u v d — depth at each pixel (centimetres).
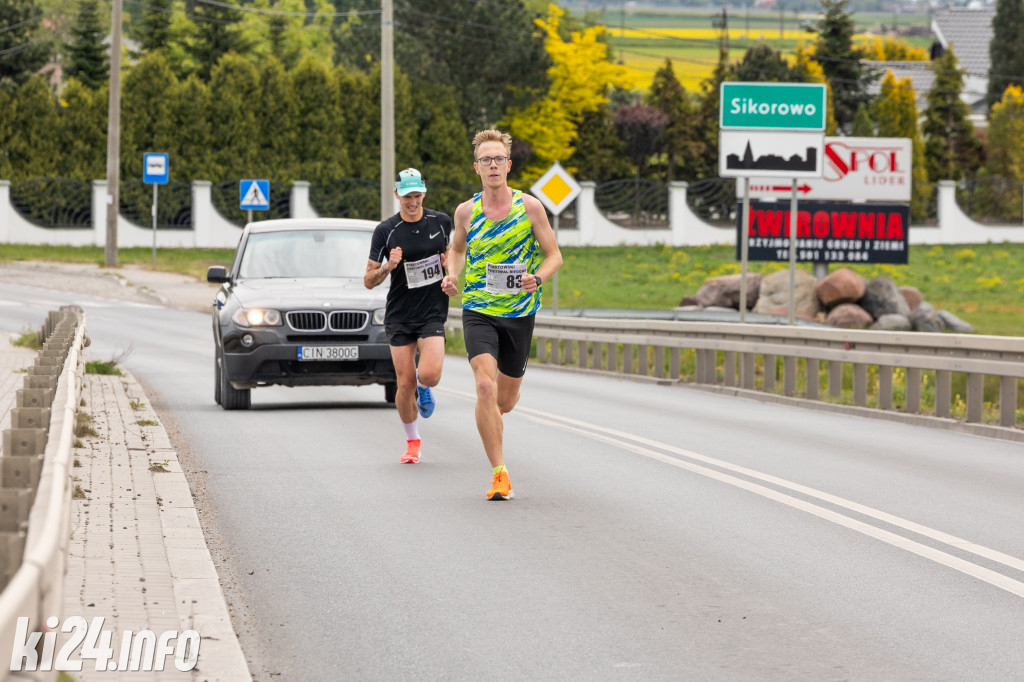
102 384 3334
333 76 12444
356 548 1572
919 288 9512
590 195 12462
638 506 1853
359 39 13962
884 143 7306
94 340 5056
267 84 12031
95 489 1814
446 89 13325
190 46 15312
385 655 1143
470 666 1112
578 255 11769
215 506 1833
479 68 14188
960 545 1614
